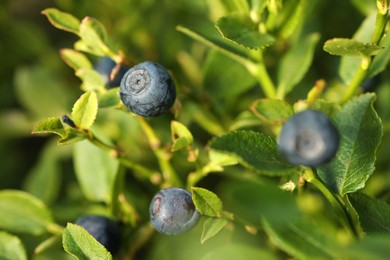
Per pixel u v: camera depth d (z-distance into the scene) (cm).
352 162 11
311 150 10
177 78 15
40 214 14
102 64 13
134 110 12
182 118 15
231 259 12
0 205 14
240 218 12
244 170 14
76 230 11
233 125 14
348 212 11
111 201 14
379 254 9
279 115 12
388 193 13
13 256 13
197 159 13
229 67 15
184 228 12
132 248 14
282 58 15
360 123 11
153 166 16
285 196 11
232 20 13
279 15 14
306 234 11
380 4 11
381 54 13
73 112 12
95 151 14
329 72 16
